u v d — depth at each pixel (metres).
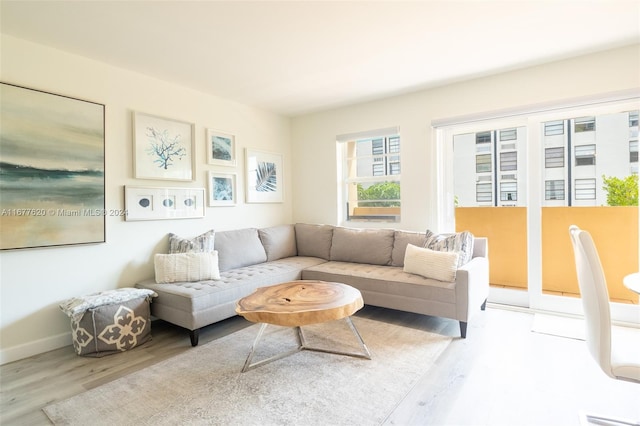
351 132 4.30
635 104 2.84
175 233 3.44
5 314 2.40
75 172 2.71
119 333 2.53
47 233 2.56
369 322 3.08
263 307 2.15
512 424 1.63
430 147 3.73
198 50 2.70
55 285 2.63
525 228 3.41
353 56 2.86
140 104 3.16
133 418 1.73
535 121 3.21
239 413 1.75
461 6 2.14
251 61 2.93
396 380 2.04
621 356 1.39
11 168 2.40
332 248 4.03
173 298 2.69
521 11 2.21
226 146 3.94
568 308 3.12
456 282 2.70
